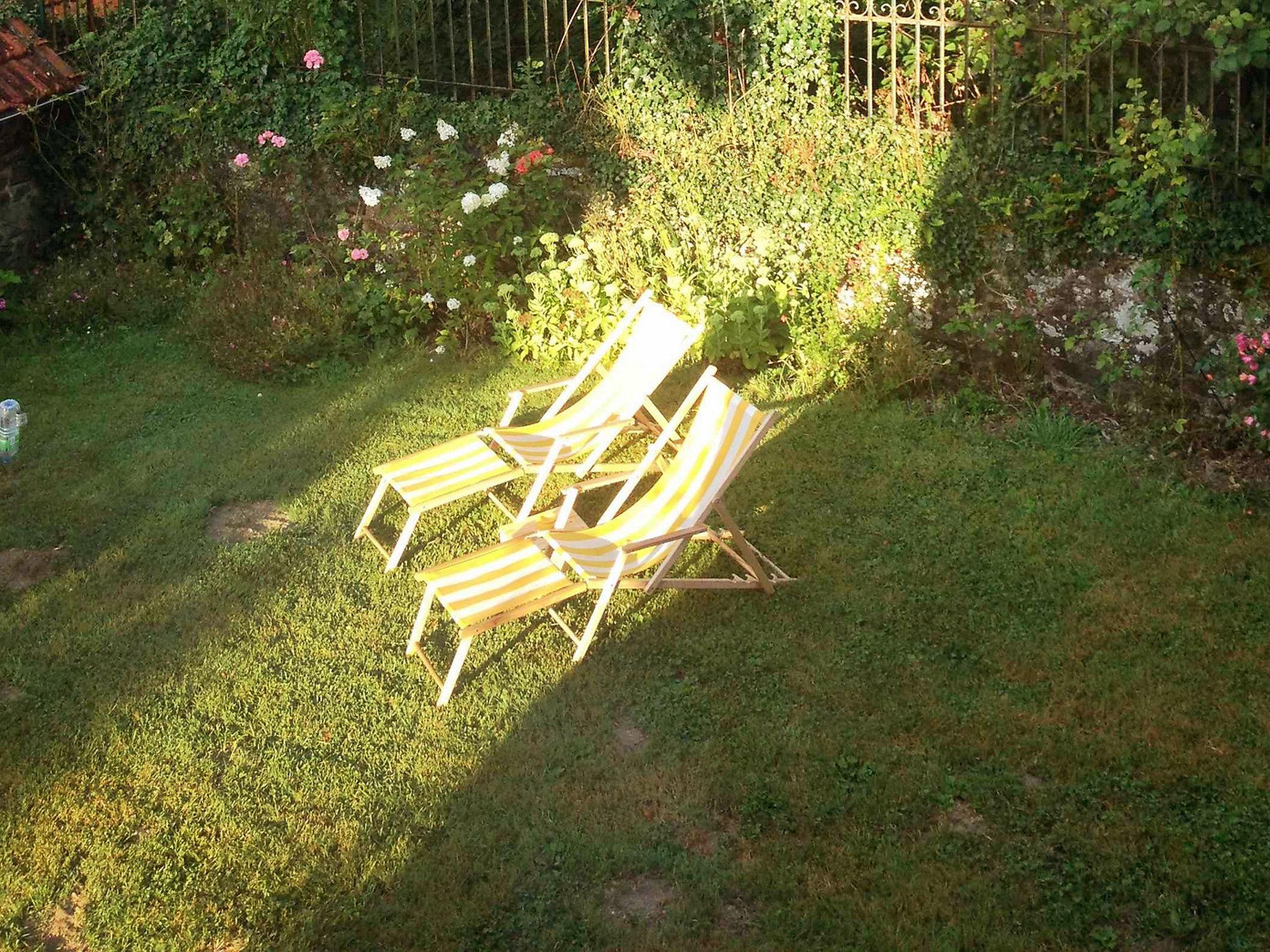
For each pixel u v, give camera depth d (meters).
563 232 9.80
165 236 10.52
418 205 9.38
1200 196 7.17
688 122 9.48
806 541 6.67
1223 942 4.22
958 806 4.90
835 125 8.85
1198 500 6.73
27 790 5.14
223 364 9.20
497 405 8.55
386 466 6.97
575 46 10.57
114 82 10.65
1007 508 6.85
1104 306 7.49
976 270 7.92
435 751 5.30
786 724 5.36
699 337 7.46
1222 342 7.09
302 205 10.35
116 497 7.49
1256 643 5.65
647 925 4.44
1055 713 5.32
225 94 10.50
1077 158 7.70
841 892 4.51
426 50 10.68
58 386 9.09
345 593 6.48
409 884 4.63
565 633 6.04
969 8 8.12
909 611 6.05
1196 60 7.25
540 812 4.95
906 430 7.67
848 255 8.51
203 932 4.47
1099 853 4.60
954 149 8.09
